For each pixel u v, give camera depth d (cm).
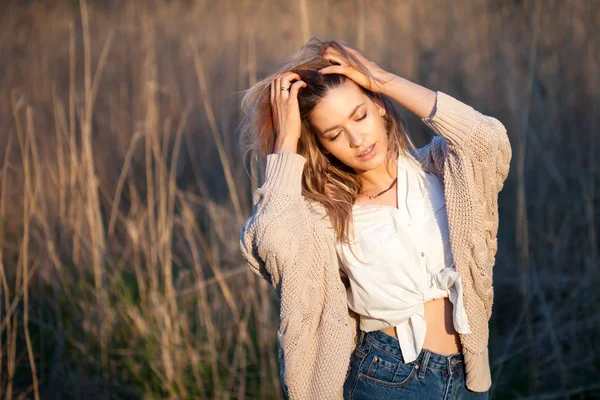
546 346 335
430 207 192
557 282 358
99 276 339
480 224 184
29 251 379
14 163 433
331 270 190
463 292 186
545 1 449
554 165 402
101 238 344
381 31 507
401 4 515
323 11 521
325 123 191
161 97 492
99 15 595
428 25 505
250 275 336
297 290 185
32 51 543
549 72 429
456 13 498
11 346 321
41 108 470
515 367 331
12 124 453
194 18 545
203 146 481
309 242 190
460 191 184
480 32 478
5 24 577
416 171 198
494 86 446
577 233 377
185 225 360
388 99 203
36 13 597
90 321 344
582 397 315
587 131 411
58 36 574
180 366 322
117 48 525
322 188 200
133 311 339
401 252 187
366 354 193
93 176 346
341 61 194
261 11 536
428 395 185
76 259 355
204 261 377
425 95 188
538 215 388
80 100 487
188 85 488
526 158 409
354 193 200
